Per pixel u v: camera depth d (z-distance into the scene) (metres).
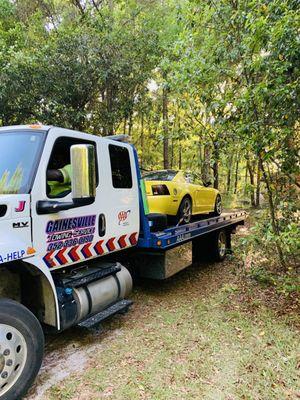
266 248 5.50
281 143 4.75
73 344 3.89
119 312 4.14
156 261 5.25
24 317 2.88
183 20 6.43
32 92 10.30
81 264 4.03
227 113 5.24
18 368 2.83
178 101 7.27
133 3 12.12
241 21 4.96
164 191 6.21
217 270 7.01
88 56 10.28
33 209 3.11
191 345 3.81
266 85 4.25
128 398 2.91
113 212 4.26
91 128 11.74
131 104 11.97
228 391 2.99
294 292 5.11
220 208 8.91
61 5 13.54
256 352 3.64
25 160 3.25
